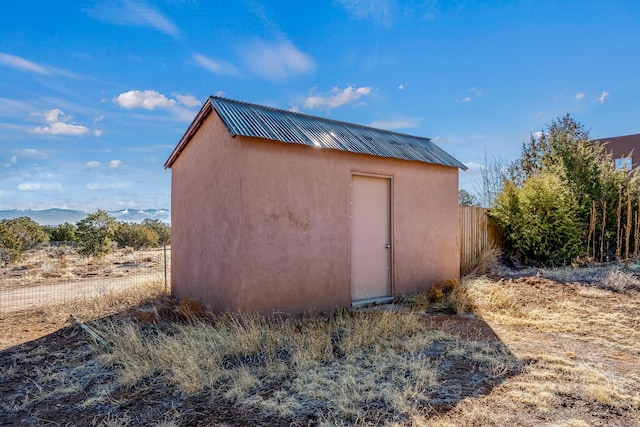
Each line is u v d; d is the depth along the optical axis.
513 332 4.72
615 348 4.09
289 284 5.50
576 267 9.08
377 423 2.53
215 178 5.86
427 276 7.54
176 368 3.44
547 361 3.65
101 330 5.02
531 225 9.59
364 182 6.76
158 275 11.06
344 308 5.82
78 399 3.09
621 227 9.84
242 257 5.07
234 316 5.03
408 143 8.04
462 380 3.23
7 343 4.71
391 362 3.66
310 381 3.26
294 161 5.65
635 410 2.65
